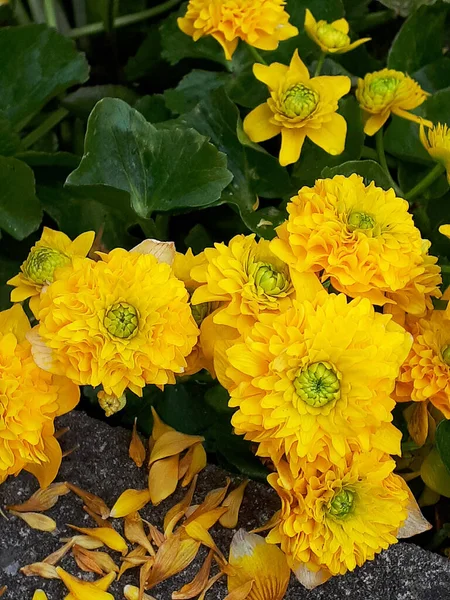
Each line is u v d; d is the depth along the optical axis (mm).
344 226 175
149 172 237
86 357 168
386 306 196
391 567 196
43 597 187
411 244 179
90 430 213
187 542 191
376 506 176
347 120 261
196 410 234
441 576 195
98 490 204
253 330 167
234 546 191
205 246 260
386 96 245
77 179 222
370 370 162
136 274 172
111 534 193
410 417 210
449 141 220
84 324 166
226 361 174
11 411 170
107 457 209
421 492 232
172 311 171
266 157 258
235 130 260
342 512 175
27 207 248
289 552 177
